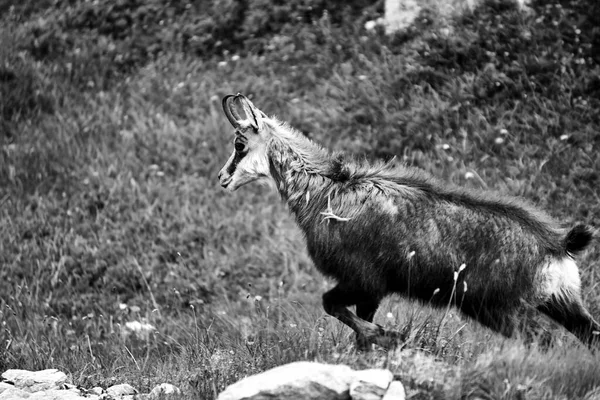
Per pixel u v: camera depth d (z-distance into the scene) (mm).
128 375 18188
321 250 17344
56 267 27344
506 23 29672
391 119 28656
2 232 28578
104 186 30359
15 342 21891
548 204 23922
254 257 27219
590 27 28609
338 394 13141
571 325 16109
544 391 13398
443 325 17188
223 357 17281
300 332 17422
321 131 29547
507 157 25938
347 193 17219
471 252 16203
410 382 13688
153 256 27719
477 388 13539
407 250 16484
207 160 31062
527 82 27609
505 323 16109
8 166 31141
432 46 30266
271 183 18375
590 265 21109
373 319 18641
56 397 15883
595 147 25344
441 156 26562
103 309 25781
